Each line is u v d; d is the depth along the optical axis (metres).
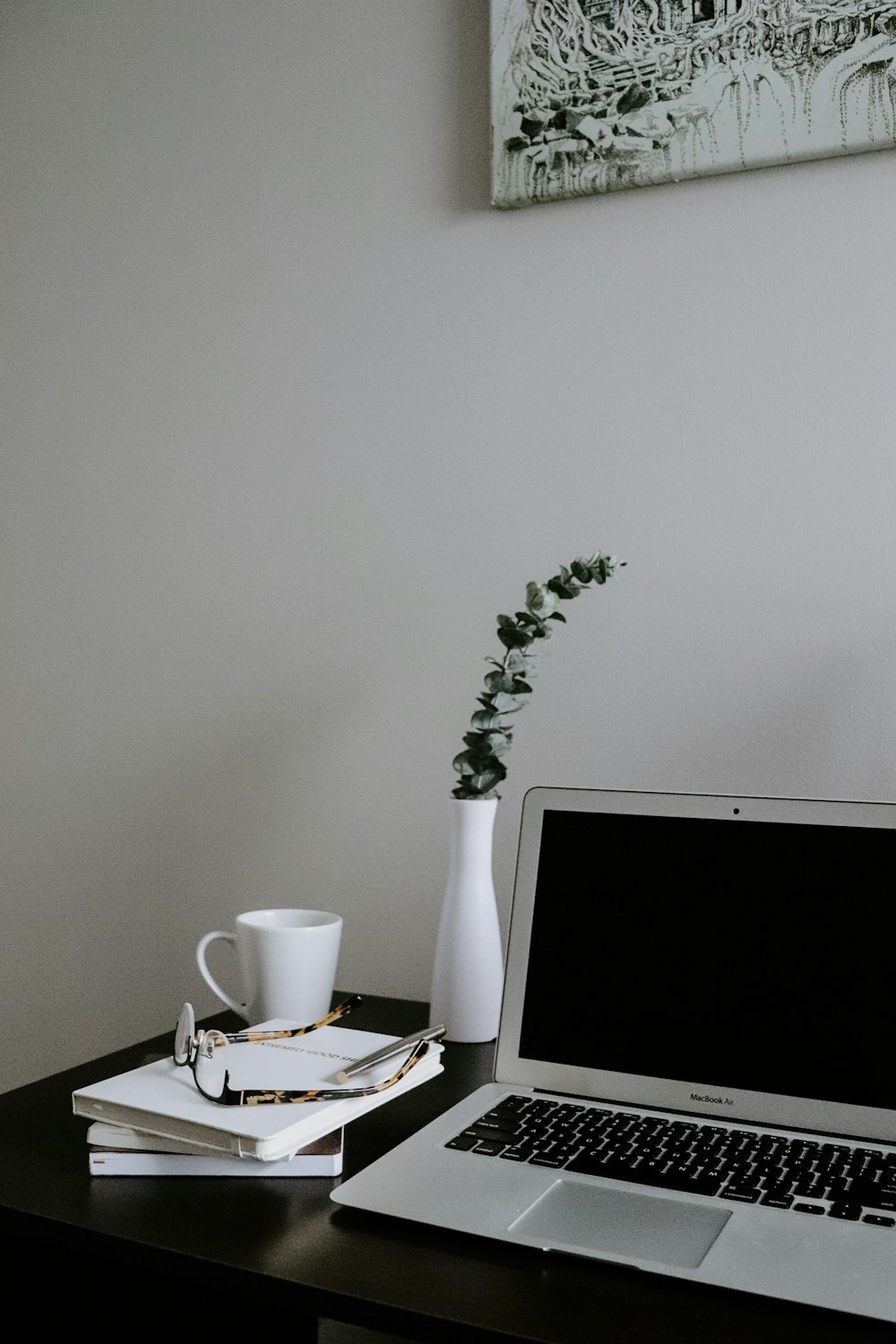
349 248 1.41
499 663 1.30
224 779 1.48
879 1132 0.85
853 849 0.92
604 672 1.28
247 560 1.47
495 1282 0.68
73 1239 0.75
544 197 1.28
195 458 1.50
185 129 1.51
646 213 1.26
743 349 1.21
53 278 1.60
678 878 0.97
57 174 1.60
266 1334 1.08
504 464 1.33
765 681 1.20
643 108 1.23
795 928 0.92
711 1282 0.65
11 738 1.63
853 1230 0.72
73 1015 1.58
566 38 1.26
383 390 1.39
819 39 1.15
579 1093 0.95
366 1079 0.89
